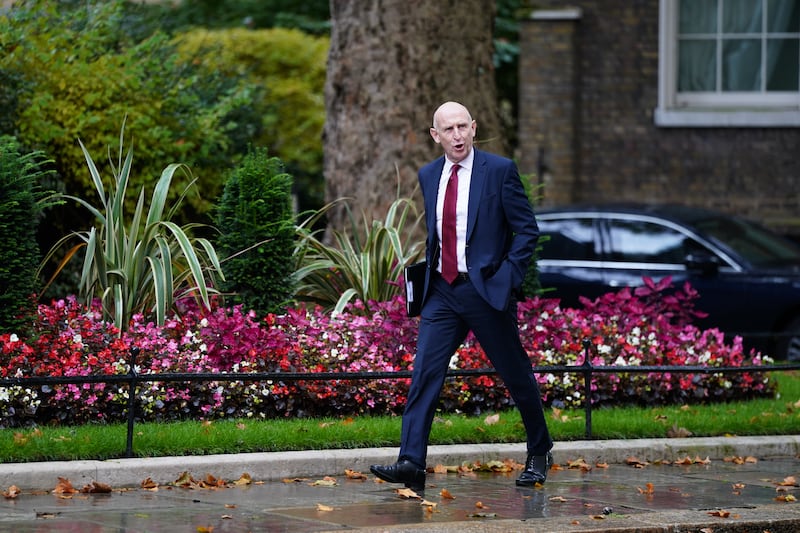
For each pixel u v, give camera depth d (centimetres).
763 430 1330
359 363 1326
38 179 1706
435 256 1031
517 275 1013
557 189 2811
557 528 862
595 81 2830
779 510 955
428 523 869
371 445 1180
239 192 1439
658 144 2814
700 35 2819
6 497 975
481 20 1867
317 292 1552
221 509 938
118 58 1844
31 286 1262
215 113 1992
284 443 1143
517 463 1184
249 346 1302
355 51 1836
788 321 1934
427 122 1823
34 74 1792
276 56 2947
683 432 1289
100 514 909
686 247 1981
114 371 1247
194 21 3481
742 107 2797
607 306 1546
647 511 956
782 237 2120
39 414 1225
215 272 1443
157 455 1091
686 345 1511
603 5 2817
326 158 1881
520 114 2827
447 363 1033
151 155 1791
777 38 2789
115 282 1373
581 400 1428
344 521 896
